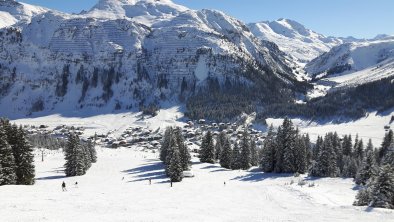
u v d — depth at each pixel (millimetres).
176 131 123312
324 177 84000
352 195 60844
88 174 107688
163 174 100062
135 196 56188
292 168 93812
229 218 38250
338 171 91562
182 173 86500
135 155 170875
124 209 41625
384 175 44500
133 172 110750
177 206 46219
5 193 50375
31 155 75688
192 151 186750
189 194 60750
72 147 104562
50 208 39781
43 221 32438
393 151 76562
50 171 114688
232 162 111062
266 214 40656
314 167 88625
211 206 47469
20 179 73188
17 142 74125
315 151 127000
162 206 45625
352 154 127375
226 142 115562
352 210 40469
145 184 80875
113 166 127188
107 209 41062
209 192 63844
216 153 133375
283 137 96750
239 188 68500
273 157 98250
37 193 52375
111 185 78000
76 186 72312
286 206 48219
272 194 59281
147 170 112812
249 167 111000
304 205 49125
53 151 186000
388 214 37938
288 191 61938
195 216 38625
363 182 71312
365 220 35375
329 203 52312
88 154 123875
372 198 45000
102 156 163250
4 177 66938
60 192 56344
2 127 69312
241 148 111812
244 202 52281
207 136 126000
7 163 68375
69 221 33062
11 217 33719
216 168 110625
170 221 34938
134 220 34500
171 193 62031
